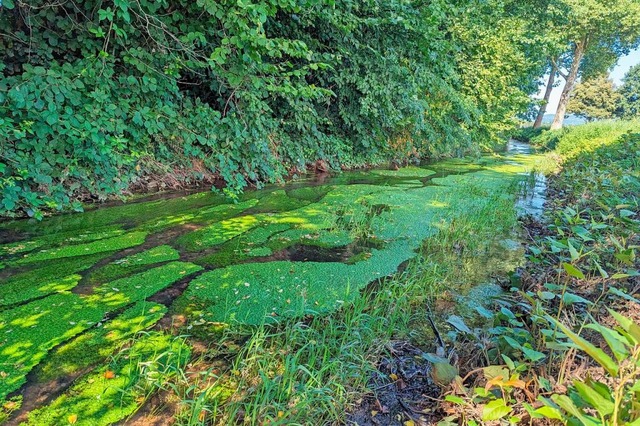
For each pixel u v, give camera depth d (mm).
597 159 6520
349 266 2924
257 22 3676
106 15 3432
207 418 1446
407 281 2559
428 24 6695
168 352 1699
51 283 2357
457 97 8531
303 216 4133
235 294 2371
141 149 4434
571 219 2910
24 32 3715
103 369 1656
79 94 3572
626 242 2998
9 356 1683
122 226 3441
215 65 4402
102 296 2248
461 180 6930
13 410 1410
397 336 2057
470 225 3943
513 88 10852
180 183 4824
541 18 13617
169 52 4355
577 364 1662
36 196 3346
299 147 6395
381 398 1612
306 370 1509
